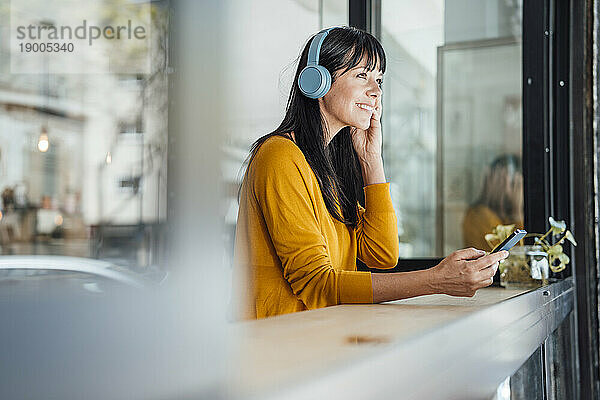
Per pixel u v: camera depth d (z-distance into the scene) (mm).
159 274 107
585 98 1936
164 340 106
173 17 113
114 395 98
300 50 1487
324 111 1084
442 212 1903
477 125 1885
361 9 1917
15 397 91
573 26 1956
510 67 1867
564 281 1613
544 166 1841
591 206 1915
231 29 117
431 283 887
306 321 486
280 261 973
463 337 533
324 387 230
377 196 1186
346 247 1125
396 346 338
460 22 1893
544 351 1134
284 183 936
